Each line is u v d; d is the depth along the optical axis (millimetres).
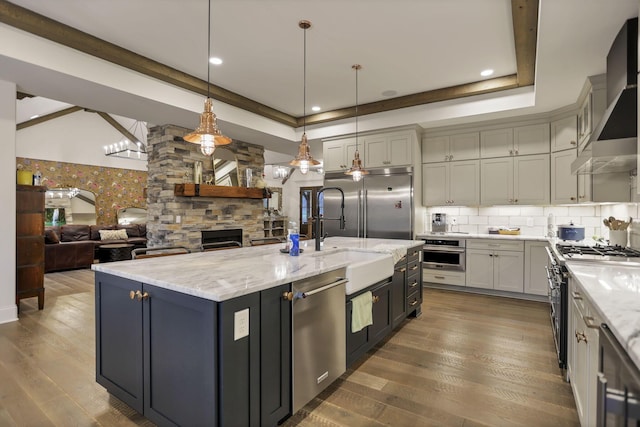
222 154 5672
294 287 1835
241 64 3637
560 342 2424
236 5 2602
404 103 4617
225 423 1463
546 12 2209
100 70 3279
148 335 1760
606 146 2148
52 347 2867
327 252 2855
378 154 5168
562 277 2371
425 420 1892
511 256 4375
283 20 2809
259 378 1632
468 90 4172
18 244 3740
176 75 3766
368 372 2445
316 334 1996
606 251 2719
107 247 7531
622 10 2180
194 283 1618
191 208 5152
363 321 2404
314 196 12406
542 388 2215
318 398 2109
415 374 2414
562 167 4117
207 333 1468
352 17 2762
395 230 5020
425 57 3469
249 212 6086
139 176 10031
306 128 5727
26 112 7234
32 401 2076
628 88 2311
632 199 2967
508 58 3490
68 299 4457
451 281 4801
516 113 4297
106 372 2055
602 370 1135
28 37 2826
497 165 4656
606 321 1101
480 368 2496
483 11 2670
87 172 9039
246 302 1554
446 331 3234
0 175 3385
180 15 2742
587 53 2754
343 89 4363
